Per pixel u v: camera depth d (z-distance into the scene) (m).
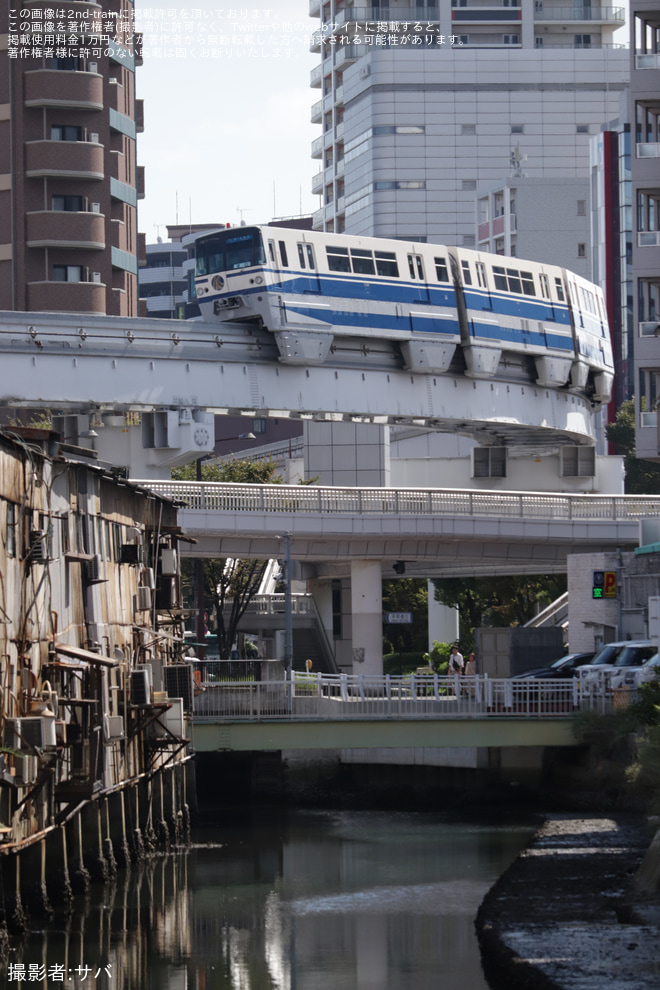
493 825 82.12
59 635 58.44
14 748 49.31
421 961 51.00
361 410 131.00
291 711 83.38
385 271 130.00
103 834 64.69
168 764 76.94
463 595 159.25
